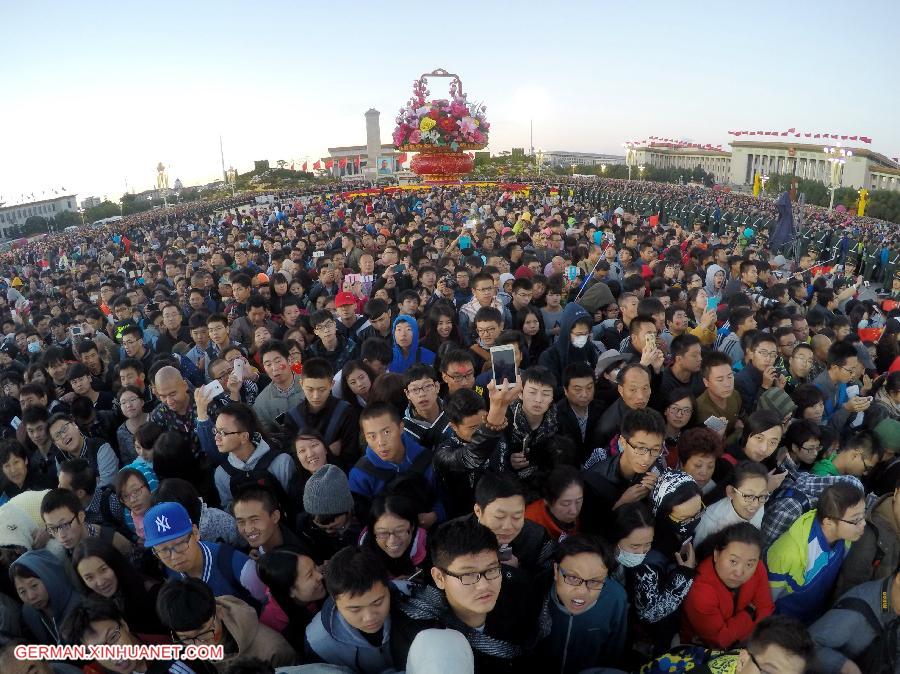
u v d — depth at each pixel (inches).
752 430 145.1
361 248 511.2
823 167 3356.3
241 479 156.6
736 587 114.7
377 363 206.5
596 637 109.5
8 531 142.7
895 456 164.2
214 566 123.2
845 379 198.7
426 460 147.2
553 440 146.5
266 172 3223.4
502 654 100.7
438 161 1596.9
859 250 677.3
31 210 3789.4
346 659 103.1
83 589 132.7
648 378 157.9
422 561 124.7
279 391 205.6
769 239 763.4
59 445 182.4
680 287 341.4
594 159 7362.2
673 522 120.0
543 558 119.8
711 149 4719.5
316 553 137.7
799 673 82.5
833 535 120.9
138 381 221.3
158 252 875.4
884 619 107.6
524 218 821.9
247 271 424.2
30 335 368.8
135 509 145.5
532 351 250.8
